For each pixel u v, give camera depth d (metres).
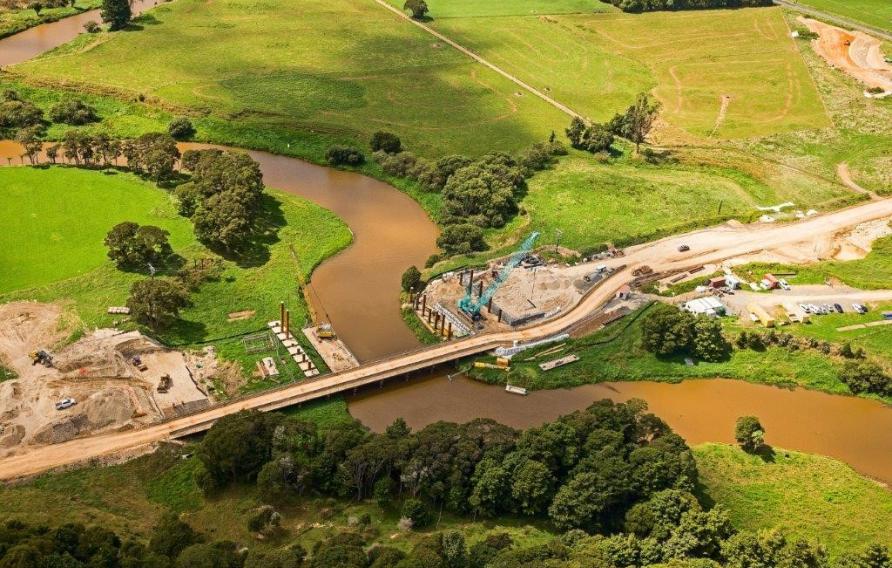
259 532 166.62
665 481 180.50
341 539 157.38
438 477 179.25
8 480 178.75
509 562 153.75
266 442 182.12
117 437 194.00
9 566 132.75
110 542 150.25
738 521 183.50
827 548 176.88
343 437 185.12
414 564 146.25
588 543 166.00
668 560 164.62
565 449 186.75
